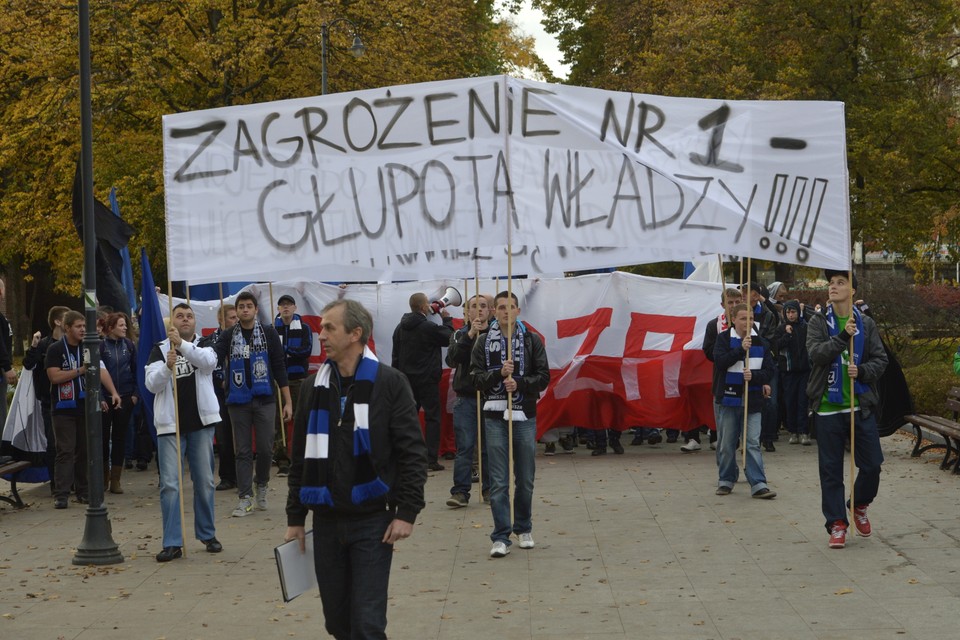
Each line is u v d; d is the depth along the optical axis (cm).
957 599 669
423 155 888
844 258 901
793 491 1078
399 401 490
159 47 2569
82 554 845
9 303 4031
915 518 922
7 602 730
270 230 884
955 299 2197
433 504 1069
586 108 897
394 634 633
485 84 884
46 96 2541
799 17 3005
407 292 1471
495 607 686
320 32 2619
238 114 882
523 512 850
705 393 1407
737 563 784
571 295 1417
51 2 2553
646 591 715
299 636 636
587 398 1389
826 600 678
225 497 1156
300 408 500
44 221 2683
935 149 2880
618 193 902
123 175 2598
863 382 823
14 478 1138
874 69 2986
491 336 841
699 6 3231
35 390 1185
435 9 2894
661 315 1410
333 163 886
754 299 1372
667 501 1041
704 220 908
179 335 862
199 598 729
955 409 1217
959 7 2917
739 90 2938
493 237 887
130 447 1367
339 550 489
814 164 907
